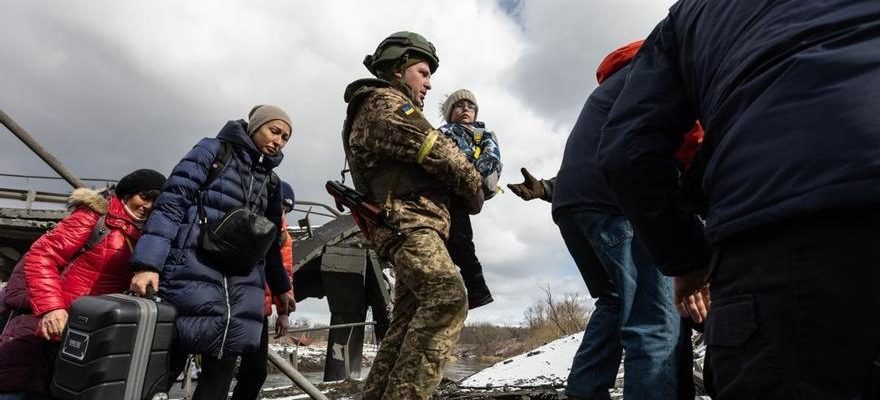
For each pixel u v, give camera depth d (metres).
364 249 13.62
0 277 12.55
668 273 1.46
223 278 2.98
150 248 2.77
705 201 1.37
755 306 1.00
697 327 1.81
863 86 0.91
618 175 1.39
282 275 3.88
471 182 2.61
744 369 1.01
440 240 2.54
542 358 6.61
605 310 2.72
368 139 2.59
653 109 1.37
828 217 0.90
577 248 2.71
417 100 2.94
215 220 3.00
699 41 1.29
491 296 2.85
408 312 2.76
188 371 6.07
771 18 1.10
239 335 2.98
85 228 3.21
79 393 2.57
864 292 0.85
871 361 0.84
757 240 1.01
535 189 3.33
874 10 0.98
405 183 2.57
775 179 0.96
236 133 3.20
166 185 2.93
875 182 0.84
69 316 2.75
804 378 0.91
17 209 11.40
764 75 1.05
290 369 4.30
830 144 0.90
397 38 2.93
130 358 2.60
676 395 2.22
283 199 4.28
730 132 1.09
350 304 13.57
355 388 8.28
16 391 3.18
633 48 2.55
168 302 2.82
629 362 2.26
